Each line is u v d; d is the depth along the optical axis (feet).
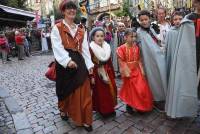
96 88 14.02
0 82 27.71
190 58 11.71
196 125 12.69
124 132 12.49
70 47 12.28
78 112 12.39
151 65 13.85
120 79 22.99
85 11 34.86
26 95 20.67
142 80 13.94
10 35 59.21
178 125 12.81
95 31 13.88
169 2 95.30
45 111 16.24
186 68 11.79
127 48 14.10
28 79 27.86
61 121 14.33
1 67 42.06
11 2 87.86
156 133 12.17
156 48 13.75
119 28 24.06
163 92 13.88
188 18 12.07
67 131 13.03
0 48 50.72
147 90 13.89
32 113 16.14
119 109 15.44
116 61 23.86
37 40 71.00
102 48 13.93
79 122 12.46
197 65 12.02
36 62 44.70
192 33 11.62
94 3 120.06
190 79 11.78
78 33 12.63
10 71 35.83
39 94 20.59
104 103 14.02
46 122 14.46
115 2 112.78
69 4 12.25
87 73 12.48
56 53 12.12
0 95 21.13
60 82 12.60
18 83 26.13
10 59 54.08
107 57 13.76
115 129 12.87
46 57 52.95
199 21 11.71
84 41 12.76
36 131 13.44
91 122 12.64
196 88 11.83
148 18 14.05
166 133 12.10
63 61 11.87
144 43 13.94
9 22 61.05
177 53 12.01
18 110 16.88
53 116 15.24
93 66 12.70
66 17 12.45
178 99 11.97
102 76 13.79
